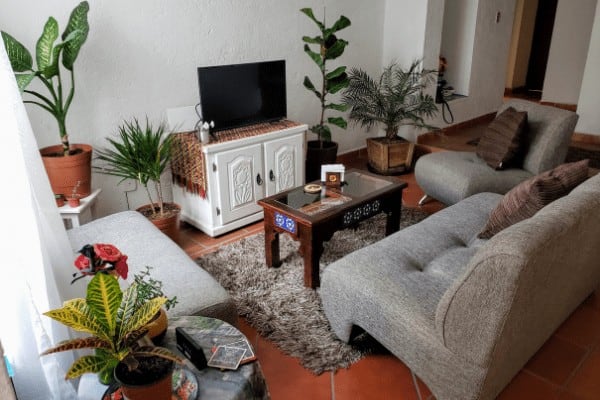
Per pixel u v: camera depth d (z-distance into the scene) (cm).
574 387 184
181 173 319
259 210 335
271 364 198
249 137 313
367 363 198
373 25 456
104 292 103
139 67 301
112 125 299
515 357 166
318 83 423
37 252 139
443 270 196
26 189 134
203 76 303
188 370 129
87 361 103
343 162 472
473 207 262
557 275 158
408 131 484
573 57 580
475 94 553
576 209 154
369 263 197
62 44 236
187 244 307
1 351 102
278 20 372
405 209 351
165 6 302
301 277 258
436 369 164
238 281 255
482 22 519
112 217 252
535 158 311
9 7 247
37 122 270
